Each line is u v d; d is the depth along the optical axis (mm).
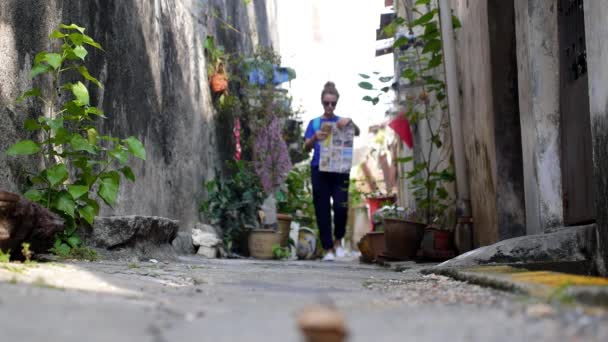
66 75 6848
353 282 5078
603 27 5129
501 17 8508
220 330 2068
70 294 2908
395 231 9453
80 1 7203
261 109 13297
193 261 8008
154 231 7277
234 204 11727
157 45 9492
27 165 6105
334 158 11680
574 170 6344
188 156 10703
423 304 3031
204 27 12109
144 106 8867
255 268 6910
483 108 9086
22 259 5219
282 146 13391
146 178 8836
